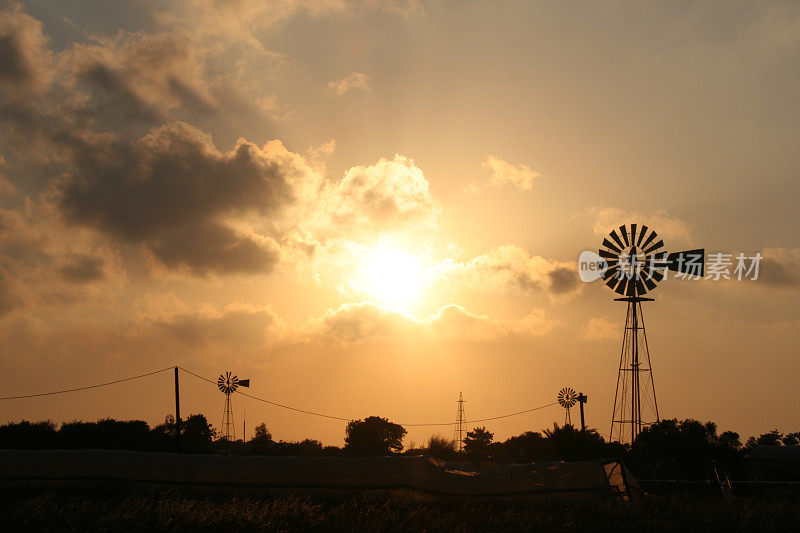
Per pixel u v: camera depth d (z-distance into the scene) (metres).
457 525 34.12
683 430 79.69
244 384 101.75
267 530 33.38
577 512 38.53
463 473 44.34
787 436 133.12
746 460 72.31
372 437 141.88
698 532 32.59
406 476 44.06
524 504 41.00
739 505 37.97
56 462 47.44
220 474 46.16
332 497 43.97
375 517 35.31
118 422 97.44
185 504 36.84
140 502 37.38
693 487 55.75
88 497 42.69
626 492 43.19
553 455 81.25
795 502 43.53
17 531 31.97
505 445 118.06
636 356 75.94
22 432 89.00
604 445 80.19
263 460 47.16
